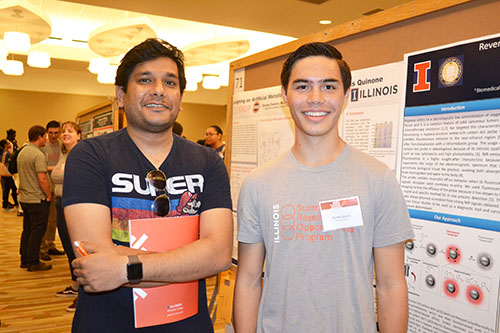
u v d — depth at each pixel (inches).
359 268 43.2
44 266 178.1
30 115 438.0
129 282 40.3
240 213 49.3
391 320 42.1
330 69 44.5
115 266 40.0
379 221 43.7
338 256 43.4
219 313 79.3
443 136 43.6
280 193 46.4
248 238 48.1
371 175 44.4
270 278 45.9
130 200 46.3
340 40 57.2
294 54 46.6
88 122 215.8
